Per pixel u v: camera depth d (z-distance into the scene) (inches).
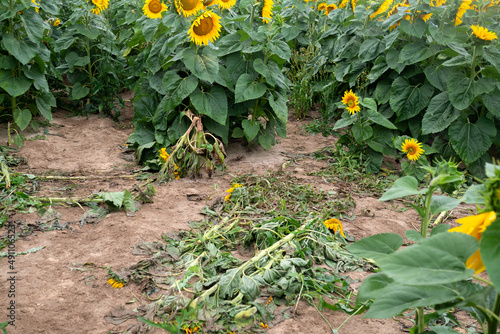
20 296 97.3
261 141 204.7
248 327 88.1
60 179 169.0
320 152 211.2
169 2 194.5
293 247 112.0
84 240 124.3
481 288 52.1
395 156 191.8
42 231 128.3
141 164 192.5
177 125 188.5
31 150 196.4
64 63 267.1
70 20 251.1
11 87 196.7
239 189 148.2
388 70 200.8
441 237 46.1
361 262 114.7
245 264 103.9
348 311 93.4
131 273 107.0
